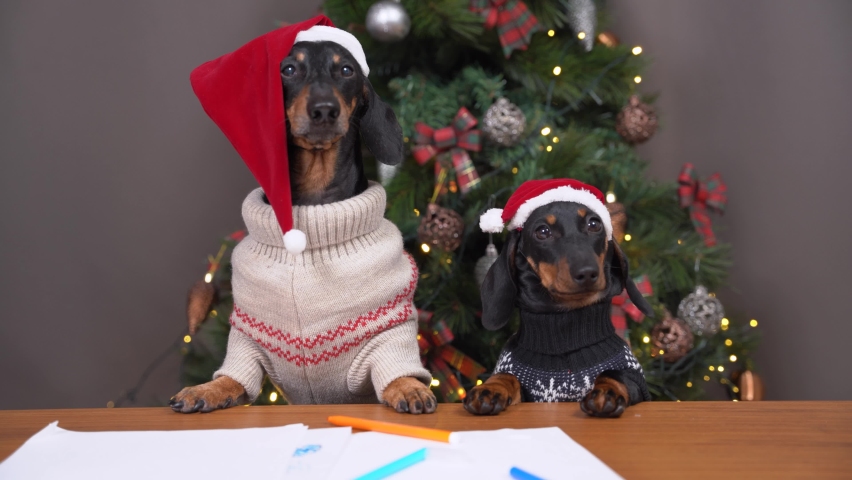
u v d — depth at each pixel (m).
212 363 3.37
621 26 4.12
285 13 4.10
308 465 1.22
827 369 4.05
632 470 1.19
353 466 1.22
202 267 4.09
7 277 3.99
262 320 2.16
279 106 1.96
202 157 4.11
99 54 4.05
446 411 1.80
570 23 3.34
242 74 2.03
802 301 4.05
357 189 2.45
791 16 4.02
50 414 1.68
